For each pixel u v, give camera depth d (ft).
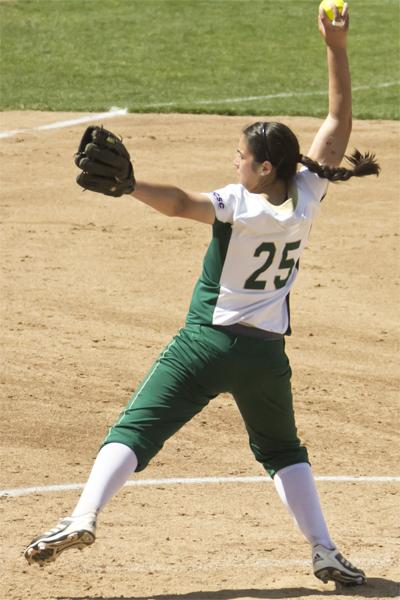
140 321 121.90
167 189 56.24
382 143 208.85
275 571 64.90
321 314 126.93
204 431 93.97
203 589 61.87
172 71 282.77
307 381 106.73
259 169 59.41
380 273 142.51
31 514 75.00
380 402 102.37
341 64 64.85
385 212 169.78
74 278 136.15
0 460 85.76
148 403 59.47
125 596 60.80
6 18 330.54
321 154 64.59
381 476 85.40
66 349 112.16
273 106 244.01
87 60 291.38
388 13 351.25
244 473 85.20
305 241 60.95
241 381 59.52
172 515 75.36
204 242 153.38
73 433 92.07
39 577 63.41
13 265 139.95
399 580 63.31
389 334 121.29
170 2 356.18
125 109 236.84
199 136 212.64
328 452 90.43
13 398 98.89
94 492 57.67
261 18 340.39
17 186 177.47
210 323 59.11
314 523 61.72
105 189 54.49
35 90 258.16
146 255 146.72
